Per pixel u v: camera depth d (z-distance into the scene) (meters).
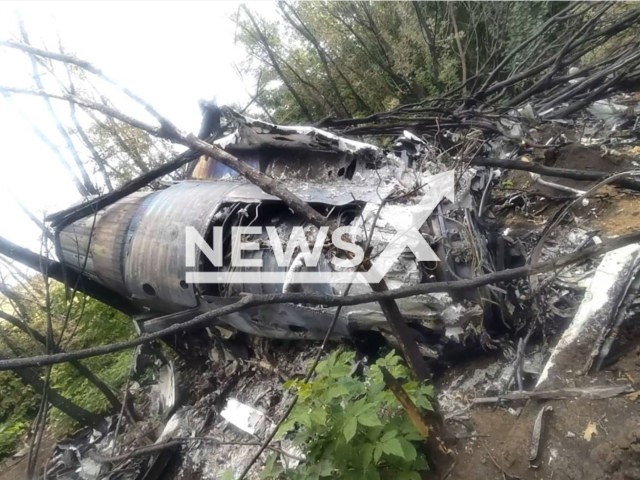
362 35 11.52
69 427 5.18
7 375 5.87
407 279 2.98
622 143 5.53
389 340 3.21
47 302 4.13
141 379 4.93
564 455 2.40
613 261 3.24
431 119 6.45
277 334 3.77
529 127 6.24
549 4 10.56
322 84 11.91
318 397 2.46
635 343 2.79
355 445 2.43
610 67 6.95
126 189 4.33
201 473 3.77
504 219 5.07
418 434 2.47
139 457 4.01
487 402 2.87
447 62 11.02
